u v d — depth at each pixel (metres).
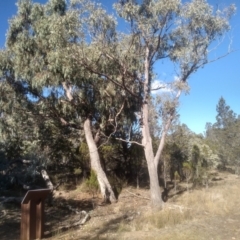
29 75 16.84
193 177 20.45
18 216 12.90
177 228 10.02
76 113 18.98
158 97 15.44
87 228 10.84
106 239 9.10
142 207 14.52
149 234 9.48
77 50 14.35
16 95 18.20
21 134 19.97
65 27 14.20
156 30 14.76
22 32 17.47
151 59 15.52
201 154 22.53
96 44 14.62
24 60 16.92
